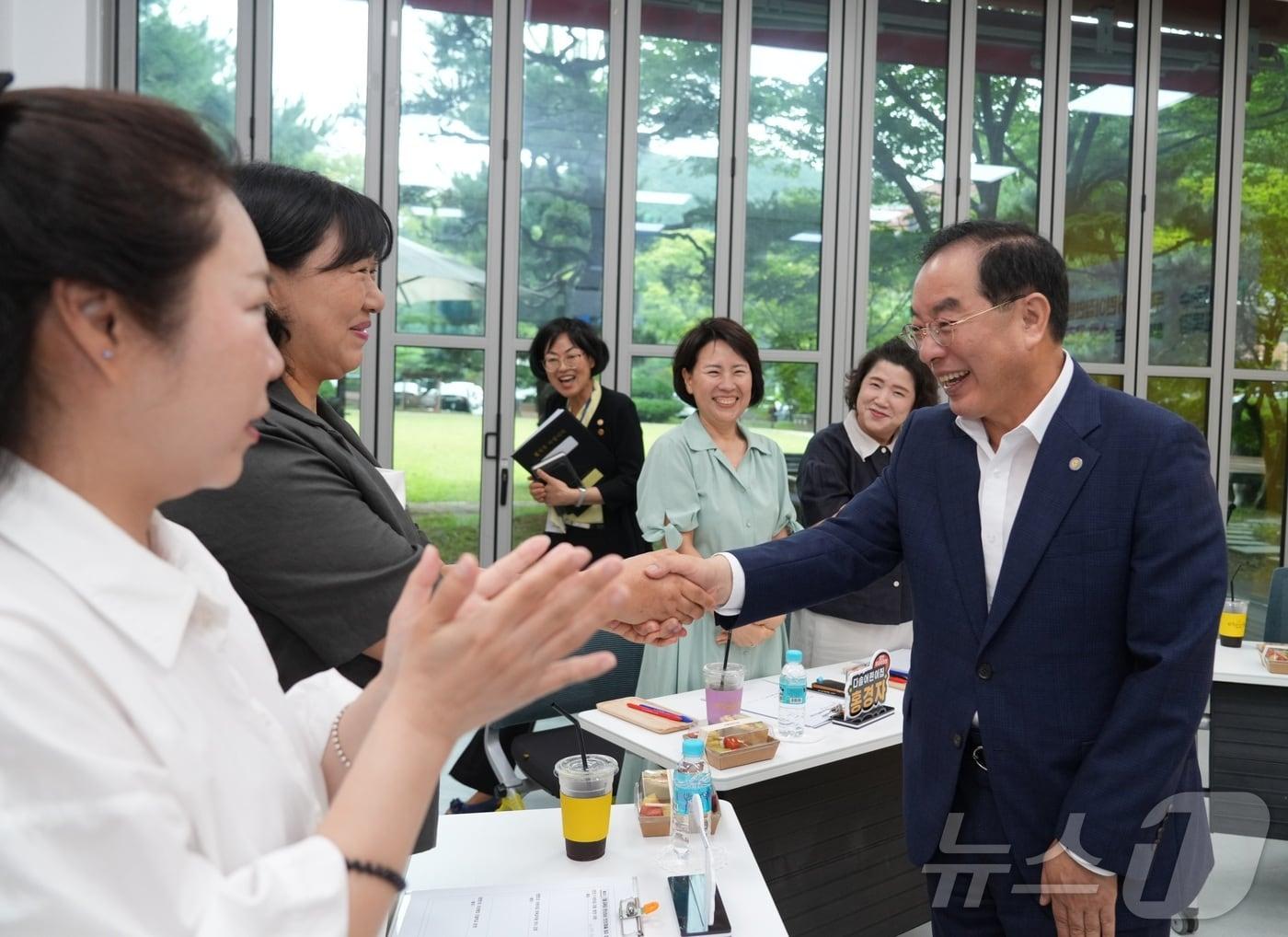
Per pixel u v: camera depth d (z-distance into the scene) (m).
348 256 1.13
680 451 2.78
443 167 4.39
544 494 3.57
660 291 4.70
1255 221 5.50
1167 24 5.30
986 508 1.44
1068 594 1.34
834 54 4.81
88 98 0.49
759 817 2.08
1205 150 5.41
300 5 4.17
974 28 5.02
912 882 2.38
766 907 1.24
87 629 0.49
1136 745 1.26
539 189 4.52
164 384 0.50
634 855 1.43
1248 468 5.57
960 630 1.43
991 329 1.35
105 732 0.47
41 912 0.42
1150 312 5.38
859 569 1.63
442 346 4.43
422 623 0.55
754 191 4.79
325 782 0.71
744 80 4.71
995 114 5.10
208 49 4.08
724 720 2.06
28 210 0.46
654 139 4.64
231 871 0.54
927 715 1.46
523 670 0.54
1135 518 1.31
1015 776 1.36
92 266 0.47
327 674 0.84
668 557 1.52
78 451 0.51
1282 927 2.57
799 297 4.89
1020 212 5.17
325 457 1.08
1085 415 1.36
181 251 0.49
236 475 0.56
